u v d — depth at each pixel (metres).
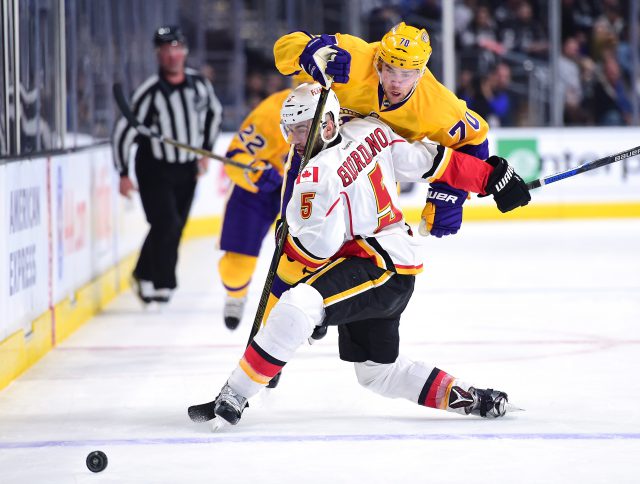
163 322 22.39
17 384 16.52
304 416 14.05
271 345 12.59
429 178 12.83
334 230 12.11
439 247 35.41
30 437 13.19
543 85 47.03
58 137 21.50
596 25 47.09
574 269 29.84
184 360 18.33
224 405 13.00
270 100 18.97
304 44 13.23
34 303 18.34
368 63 12.74
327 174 12.05
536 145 42.97
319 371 17.08
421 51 12.19
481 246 35.50
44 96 20.41
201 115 23.98
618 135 43.00
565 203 43.34
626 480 11.10
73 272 21.62
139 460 11.99
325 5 49.06
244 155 18.97
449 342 19.56
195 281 28.80
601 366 17.31
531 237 37.78
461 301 24.56
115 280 26.53
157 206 23.58
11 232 16.88
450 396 13.55
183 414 14.33
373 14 48.91
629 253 33.09
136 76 33.38
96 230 24.25
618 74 47.03
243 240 19.75
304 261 13.12
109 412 14.54
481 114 45.91
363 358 13.40
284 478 11.21
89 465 11.41
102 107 26.95
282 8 49.56
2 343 16.17
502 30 47.75
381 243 12.55
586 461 11.80
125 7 31.38
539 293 25.66
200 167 24.17
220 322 22.30
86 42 25.05
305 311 12.34
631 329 20.77
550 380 16.27
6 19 17.62
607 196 43.34
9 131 17.72
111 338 20.56
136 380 16.72
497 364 17.52
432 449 12.30
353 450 12.30
